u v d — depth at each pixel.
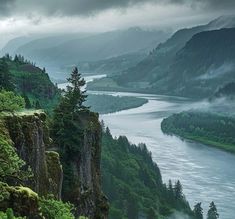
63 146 74.69
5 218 34.44
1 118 47.22
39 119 52.31
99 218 80.69
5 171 40.41
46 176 51.62
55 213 44.16
